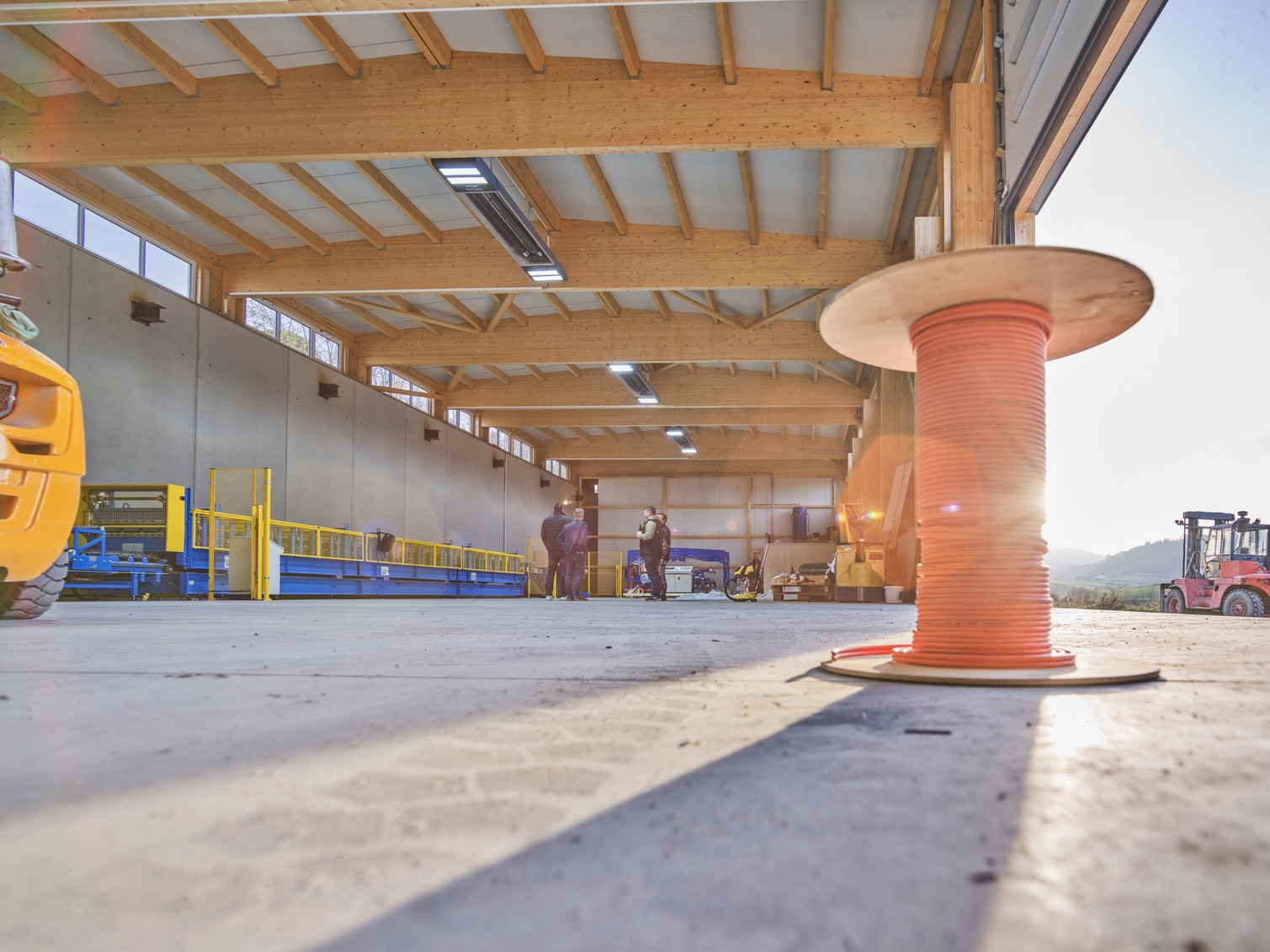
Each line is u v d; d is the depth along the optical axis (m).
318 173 11.84
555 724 1.33
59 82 9.63
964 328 2.24
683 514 34.31
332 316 18.23
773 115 8.78
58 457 4.39
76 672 2.13
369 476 19.61
